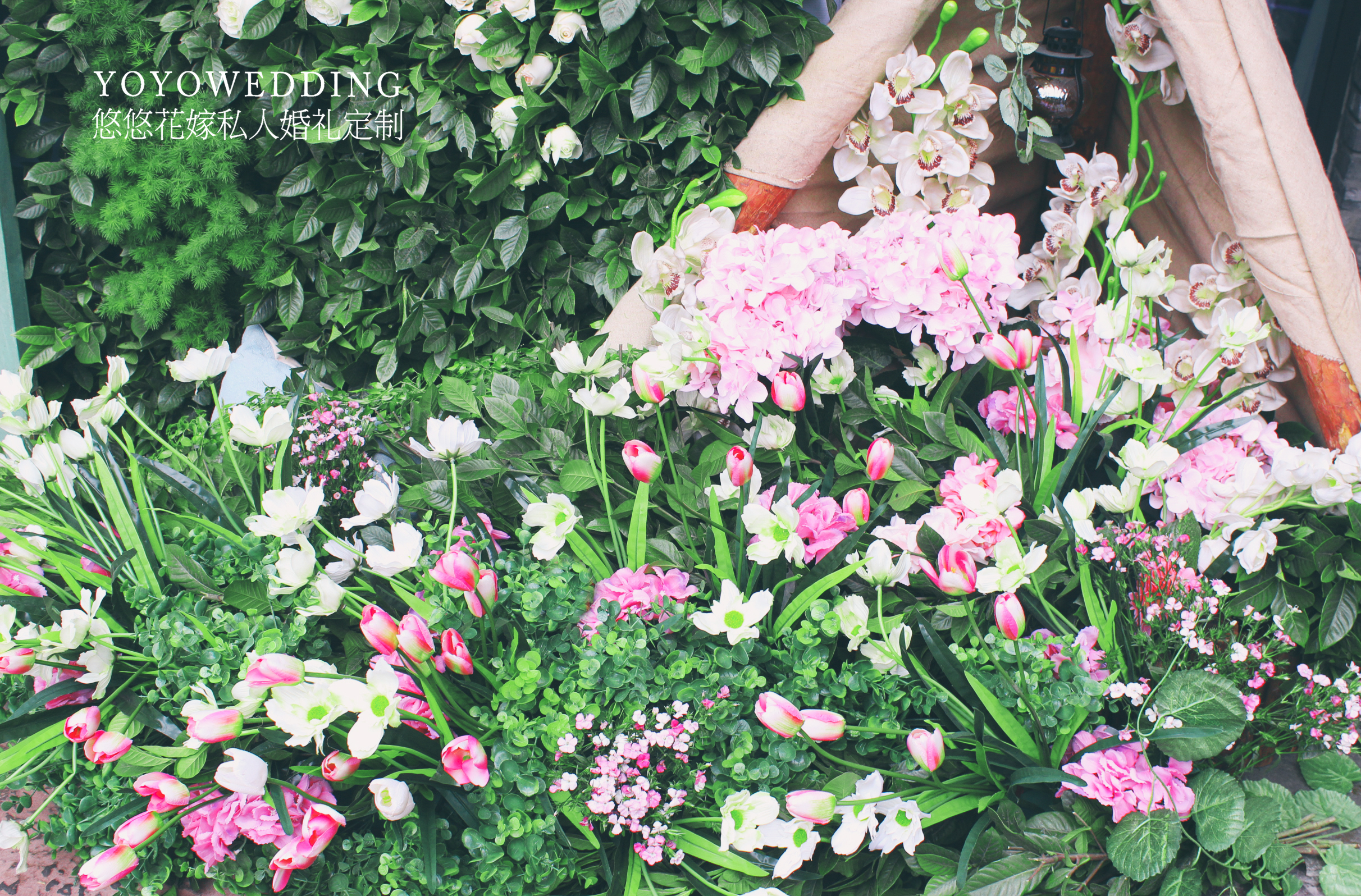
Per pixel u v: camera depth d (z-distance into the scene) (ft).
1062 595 5.41
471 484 6.01
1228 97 5.95
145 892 4.84
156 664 5.09
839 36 6.64
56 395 8.60
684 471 5.98
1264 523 5.16
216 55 7.59
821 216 7.67
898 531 5.35
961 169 7.02
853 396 6.22
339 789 4.89
